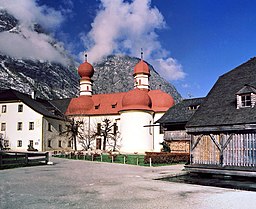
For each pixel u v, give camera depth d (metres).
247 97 21.73
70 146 59.81
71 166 27.22
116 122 55.91
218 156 21.47
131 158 37.00
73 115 58.62
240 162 20.16
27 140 51.72
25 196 12.41
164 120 37.69
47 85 166.12
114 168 25.59
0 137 53.16
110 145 54.06
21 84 147.88
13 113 53.34
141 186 15.47
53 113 57.06
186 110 37.84
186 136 36.12
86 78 62.53
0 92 55.62
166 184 16.34
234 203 11.59
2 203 11.06
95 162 32.66
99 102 59.84
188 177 21.73
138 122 49.59
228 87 25.34
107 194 13.03
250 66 26.16
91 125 57.91
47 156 29.44
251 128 19.61
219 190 14.62
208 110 23.94
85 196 12.52
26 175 19.77
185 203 11.42
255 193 13.92
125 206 10.78
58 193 13.16
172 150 37.41
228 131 21.06
